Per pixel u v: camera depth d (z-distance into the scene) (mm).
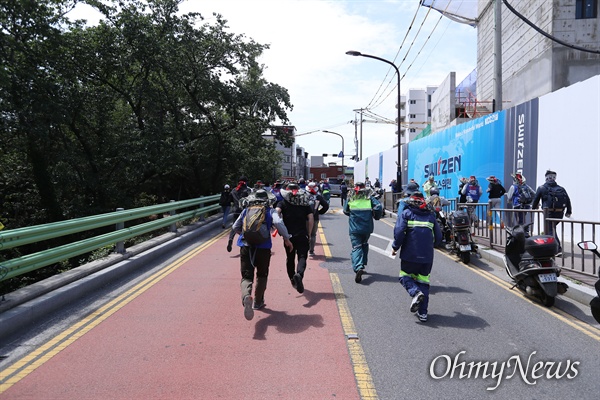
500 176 14977
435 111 31672
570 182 11219
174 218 12703
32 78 14516
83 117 18438
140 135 18844
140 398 3750
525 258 6848
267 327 5527
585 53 19516
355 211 7809
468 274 8594
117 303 6531
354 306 6441
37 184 17422
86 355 4656
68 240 18125
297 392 3859
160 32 19141
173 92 22109
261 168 28828
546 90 20219
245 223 5762
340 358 4594
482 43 29031
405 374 4238
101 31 18219
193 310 6207
